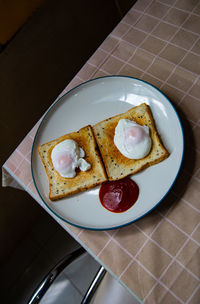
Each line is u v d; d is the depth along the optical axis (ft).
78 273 1.75
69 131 1.49
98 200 1.30
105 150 1.38
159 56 1.45
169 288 1.05
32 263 2.39
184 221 1.14
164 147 1.27
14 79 2.18
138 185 1.26
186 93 1.34
